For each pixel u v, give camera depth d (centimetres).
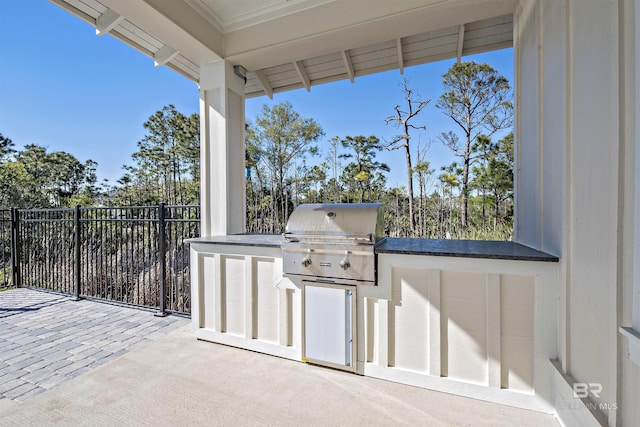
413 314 205
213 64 311
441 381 197
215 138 317
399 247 216
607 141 120
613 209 115
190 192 1598
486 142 778
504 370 183
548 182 180
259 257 258
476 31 289
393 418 172
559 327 168
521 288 180
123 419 171
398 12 237
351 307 219
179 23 252
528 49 211
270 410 179
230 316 271
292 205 1038
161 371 226
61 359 252
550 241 178
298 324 242
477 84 793
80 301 420
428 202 846
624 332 106
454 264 193
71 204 1750
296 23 272
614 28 113
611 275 117
